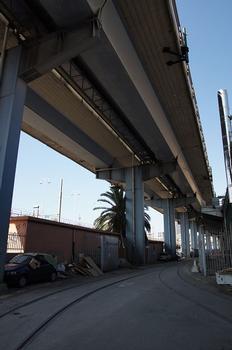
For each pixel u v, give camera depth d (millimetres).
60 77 22359
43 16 16828
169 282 18031
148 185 53312
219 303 10797
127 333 6773
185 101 27484
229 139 17953
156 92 26094
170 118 30797
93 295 12711
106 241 28984
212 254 26359
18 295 12578
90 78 22906
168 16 18156
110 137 33750
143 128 29453
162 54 21500
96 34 15750
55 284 16938
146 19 18500
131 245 38031
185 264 40781
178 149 37812
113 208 40656
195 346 5871
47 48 16531
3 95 16344
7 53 17266
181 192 57531
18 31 17391
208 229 65688
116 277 21828
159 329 7129
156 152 35875
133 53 21094
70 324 7594
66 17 16094
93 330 7023
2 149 15188
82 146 33250
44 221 23422
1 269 14109
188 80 24438
